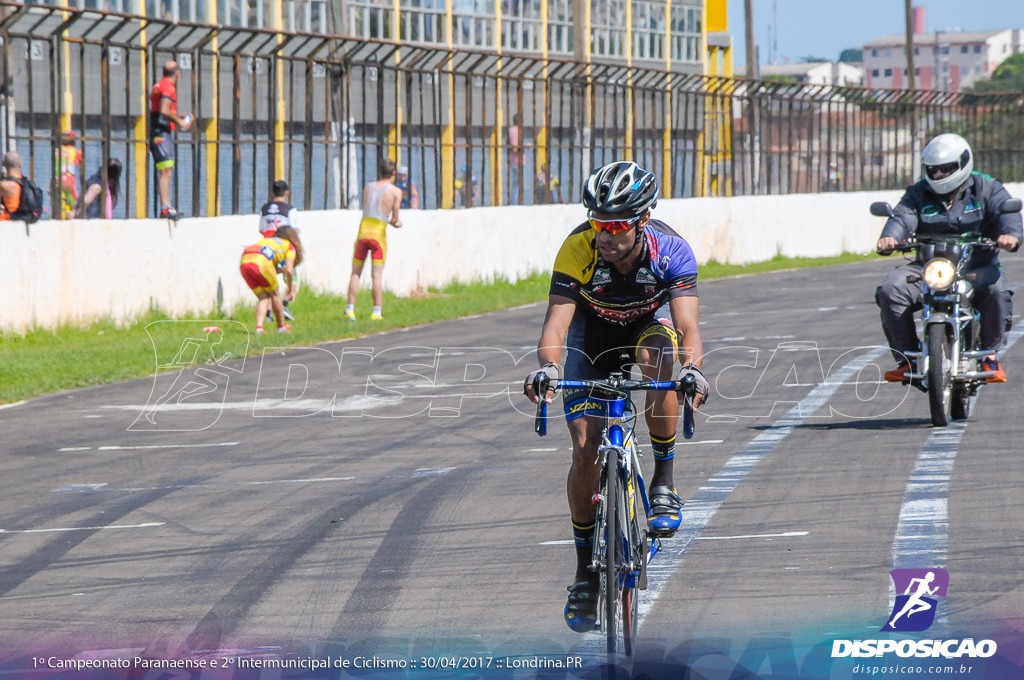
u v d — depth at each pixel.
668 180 61.81
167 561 12.33
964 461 15.53
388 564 11.99
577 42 72.38
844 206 71.62
